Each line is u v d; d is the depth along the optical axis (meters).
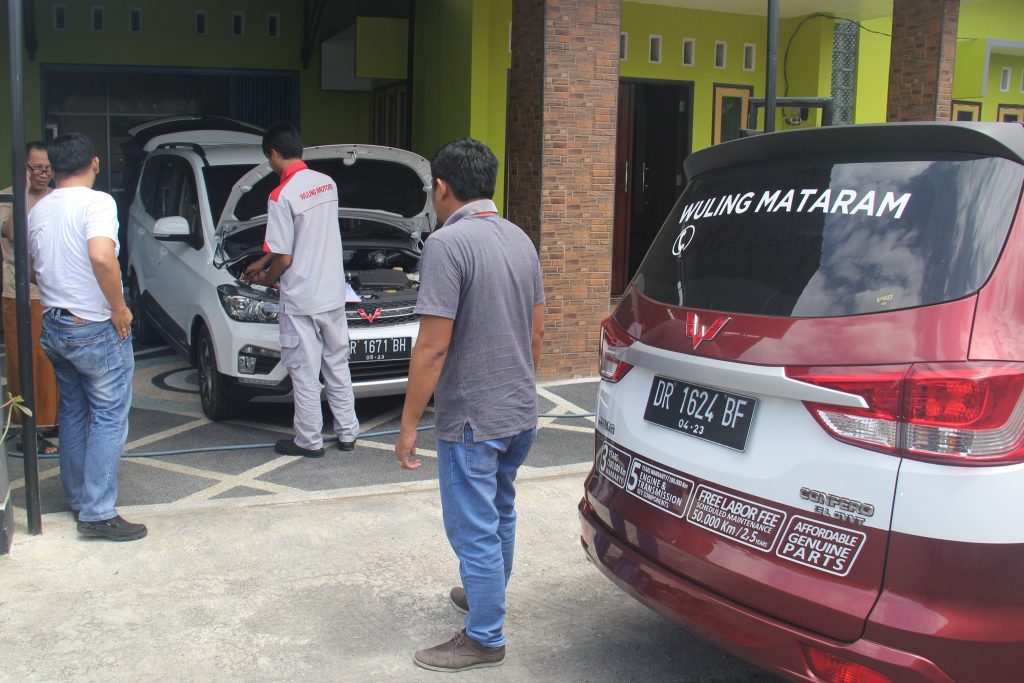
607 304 8.15
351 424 6.15
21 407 4.44
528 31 7.75
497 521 3.46
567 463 5.99
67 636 3.67
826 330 2.65
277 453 6.08
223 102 12.99
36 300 5.74
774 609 2.67
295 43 13.04
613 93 7.80
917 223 2.66
